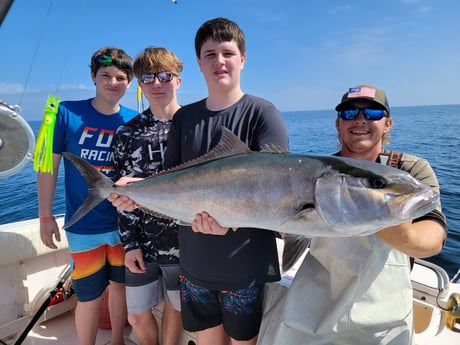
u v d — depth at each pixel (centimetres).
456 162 1653
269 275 209
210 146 216
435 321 224
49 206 291
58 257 362
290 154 192
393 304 179
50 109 256
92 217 285
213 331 224
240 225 196
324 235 179
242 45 216
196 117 225
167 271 272
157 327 295
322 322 182
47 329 341
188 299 227
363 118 203
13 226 333
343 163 180
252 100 216
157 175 224
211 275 209
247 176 193
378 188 169
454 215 823
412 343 185
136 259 271
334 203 176
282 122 211
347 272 182
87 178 243
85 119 292
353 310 178
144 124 281
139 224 278
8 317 332
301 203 182
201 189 205
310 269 200
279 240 338
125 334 335
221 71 210
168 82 273
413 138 2988
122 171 283
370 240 179
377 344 179
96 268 291
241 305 206
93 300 290
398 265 179
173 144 238
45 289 343
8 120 200
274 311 206
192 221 214
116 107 309
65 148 294
